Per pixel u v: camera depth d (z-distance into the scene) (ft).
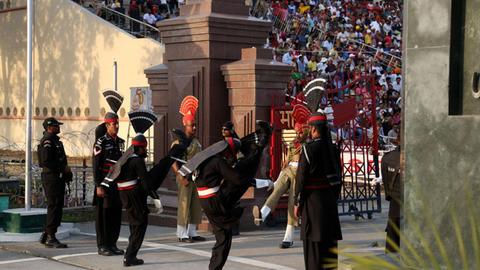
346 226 83.35
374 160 91.91
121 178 60.59
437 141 43.34
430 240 42.78
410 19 44.73
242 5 84.23
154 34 181.78
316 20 205.57
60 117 187.01
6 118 202.59
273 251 67.36
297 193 52.01
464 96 43.47
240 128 80.53
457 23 43.45
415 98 44.45
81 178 105.60
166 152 87.15
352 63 181.88
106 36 175.01
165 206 83.51
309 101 62.08
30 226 74.49
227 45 82.48
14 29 199.41
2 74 203.10
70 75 184.34
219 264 54.90
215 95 81.82
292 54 178.50
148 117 62.59
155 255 65.51
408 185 44.39
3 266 62.39
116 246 67.72
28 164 76.33
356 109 90.02
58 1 186.91
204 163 55.16
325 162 52.01
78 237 76.84
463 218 41.68
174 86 84.94
